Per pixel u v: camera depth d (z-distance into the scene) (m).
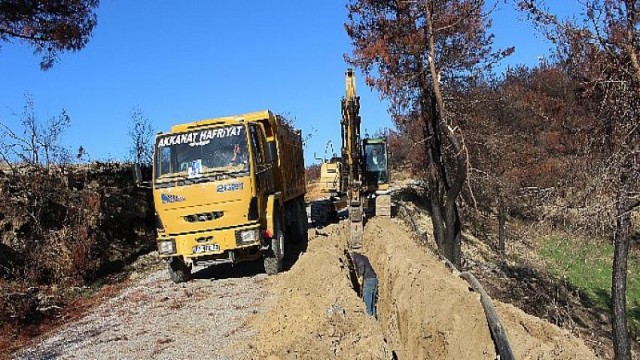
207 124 10.85
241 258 10.95
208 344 7.25
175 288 10.82
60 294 10.93
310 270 9.20
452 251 13.81
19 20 10.95
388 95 14.02
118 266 13.54
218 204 10.35
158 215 10.55
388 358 6.67
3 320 8.94
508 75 22.16
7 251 11.59
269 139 12.50
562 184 11.55
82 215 13.38
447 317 8.21
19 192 12.52
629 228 11.42
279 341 6.80
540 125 17.75
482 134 16.39
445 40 13.80
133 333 8.06
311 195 34.97
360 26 14.08
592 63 10.59
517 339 7.24
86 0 11.85
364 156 18.42
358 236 14.12
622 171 9.90
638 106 9.94
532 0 10.24
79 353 7.40
